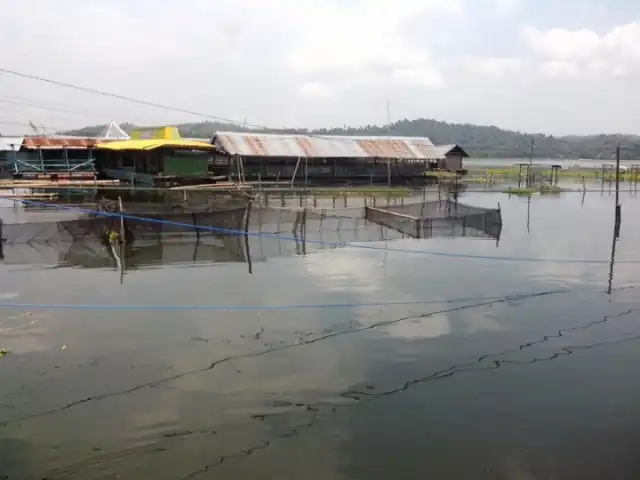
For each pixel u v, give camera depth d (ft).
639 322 47.16
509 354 39.58
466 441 27.94
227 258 70.49
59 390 33.17
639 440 28.14
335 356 38.75
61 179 136.36
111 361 37.45
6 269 62.95
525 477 25.12
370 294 54.49
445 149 216.54
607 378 35.58
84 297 52.21
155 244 77.92
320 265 67.05
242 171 159.74
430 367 37.11
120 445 27.48
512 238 90.33
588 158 499.92
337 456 26.61
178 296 52.85
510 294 55.47
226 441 27.89
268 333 43.16
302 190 138.21
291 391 33.35
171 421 29.76
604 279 62.34
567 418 30.32
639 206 147.23
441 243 83.71
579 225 107.76
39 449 27.07
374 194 151.94
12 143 169.17
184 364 37.09
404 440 28.04
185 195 109.29
